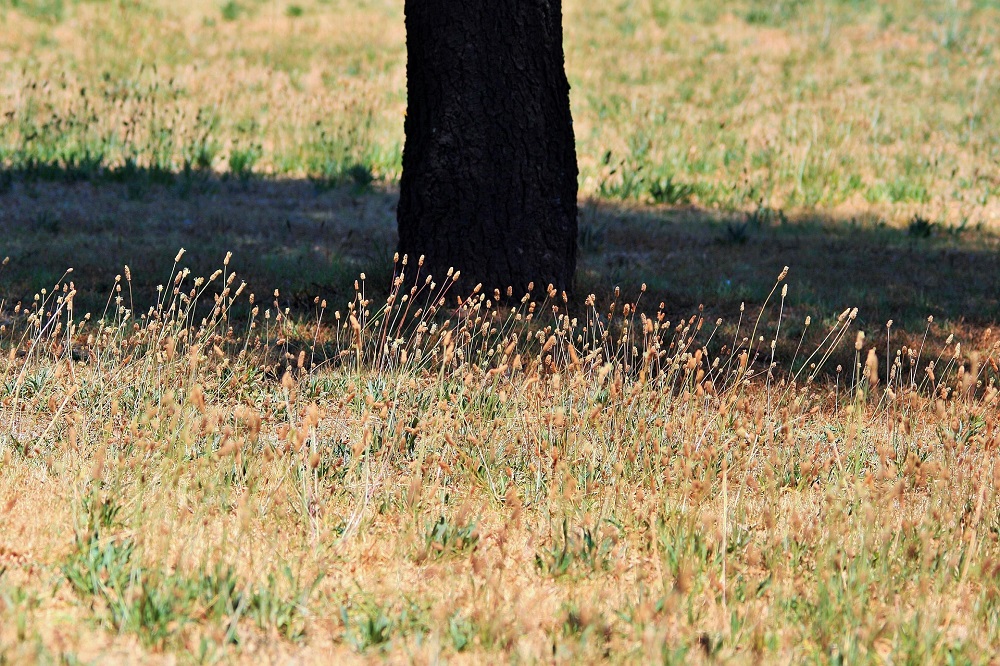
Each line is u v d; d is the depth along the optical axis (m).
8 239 21.00
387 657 7.21
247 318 16.03
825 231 26.34
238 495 9.47
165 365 11.51
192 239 22.05
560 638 7.43
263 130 34.44
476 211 16.73
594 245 22.89
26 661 6.46
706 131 35.66
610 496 9.78
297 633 7.39
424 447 10.12
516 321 15.45
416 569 8.52
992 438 9.76
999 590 8.12
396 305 16.39
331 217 25.52
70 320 11.29
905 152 33.50
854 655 7.22
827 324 17.02
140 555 7.91
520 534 9.22
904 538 8.86
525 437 10.55
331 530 8.95
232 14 48.72
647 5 54.16
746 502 9.97
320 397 12.44
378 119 35.84
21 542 8.34
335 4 52.44
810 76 43.84
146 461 9.63
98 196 26.64
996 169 32.72
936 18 52.47
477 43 16.47
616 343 15.20
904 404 11.95
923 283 20.83
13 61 39.88
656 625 7.58
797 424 11.83
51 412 11.11
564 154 17.14
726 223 26.75
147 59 41.88
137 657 6.96
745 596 8.17
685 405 11.09
